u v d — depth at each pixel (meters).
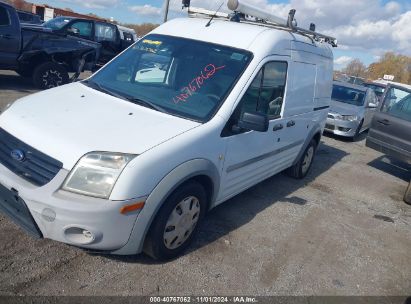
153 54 4.09
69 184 2.63
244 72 3.74
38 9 33.22
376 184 7.27
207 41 4.04
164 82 3.79
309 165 6.44
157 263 3.26
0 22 8.22
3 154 2.98
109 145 2.75
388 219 5.54
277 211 4.90
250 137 3.92
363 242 4.59
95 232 2.66
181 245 3.37
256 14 4.70
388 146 7.10
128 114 3.23
